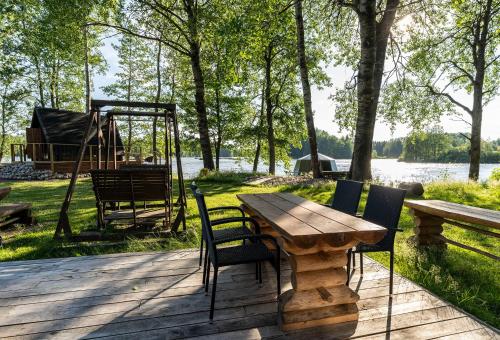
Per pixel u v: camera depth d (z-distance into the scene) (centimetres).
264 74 2062
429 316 255
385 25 1077
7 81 2259
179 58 2020
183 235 477
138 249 427
